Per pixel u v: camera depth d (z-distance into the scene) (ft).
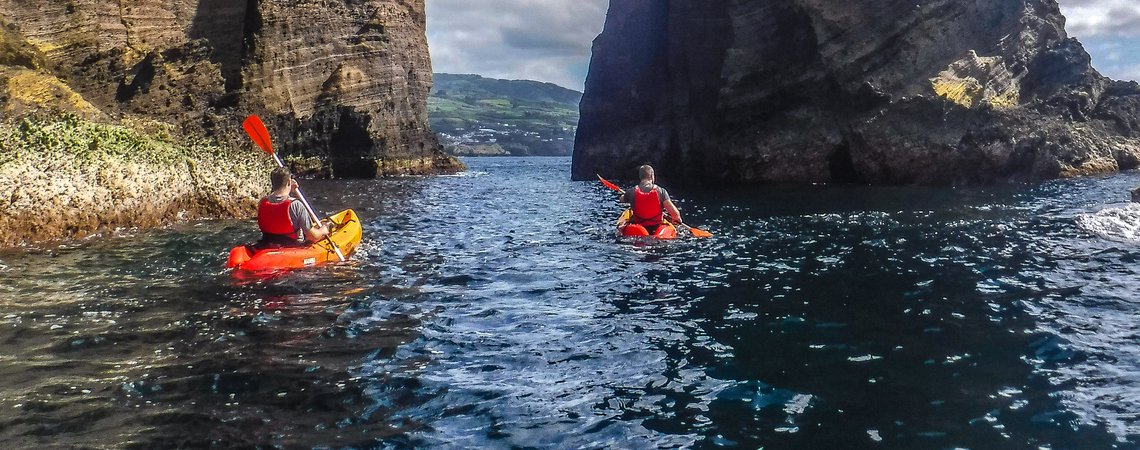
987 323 19.15
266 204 28.25
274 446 11.82
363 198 65.72
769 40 74.02
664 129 87.51
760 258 29.78
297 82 103.81
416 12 129.49
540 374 15.60
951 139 68.49
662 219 37.58
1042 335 17.88
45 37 73.61
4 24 65.72
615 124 94.07
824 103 72.33
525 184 88.58
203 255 30.53
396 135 121.29
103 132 43.27
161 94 83.97
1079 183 66.95
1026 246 31.09
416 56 129.29
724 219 43.78
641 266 28.32
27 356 16.34
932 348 17.08
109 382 14.70
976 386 14.51
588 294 23.38
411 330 18.95
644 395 14.37
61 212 35.88
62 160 38.19
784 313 20.62
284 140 101.91
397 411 13.44
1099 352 16.44
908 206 49.52
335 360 16.39
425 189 79.05
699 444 12.08
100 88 78.38
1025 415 12.98
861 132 69.87
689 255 30.73
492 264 28.89
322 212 52.60
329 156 108.88
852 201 54.39
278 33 100.22
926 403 13.65
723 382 15.03
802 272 26.66
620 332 18.83
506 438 12.35
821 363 16.15
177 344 17.43
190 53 88.79
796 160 72.18
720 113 76.48
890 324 19.29
